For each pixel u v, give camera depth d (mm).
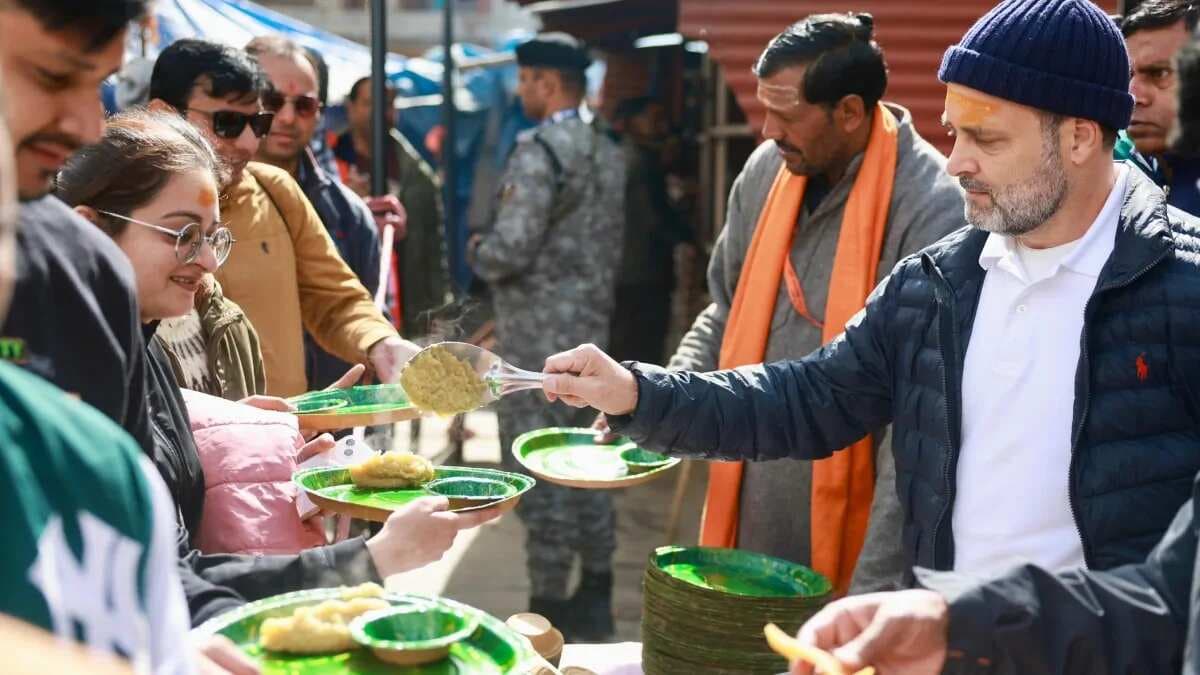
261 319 3047
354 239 3934
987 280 1939
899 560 2465
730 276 3121
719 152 8086
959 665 1404
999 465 1863
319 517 2227
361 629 1496
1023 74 1761
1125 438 1755
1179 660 1434
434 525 1769
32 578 850
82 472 907
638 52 8477
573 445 2768
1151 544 1738
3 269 786
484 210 9898
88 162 1855
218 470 2082
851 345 2139
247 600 1697
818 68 2674
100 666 696
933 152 2793
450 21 8523
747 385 2178
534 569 4562
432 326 4723
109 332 1338
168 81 2938
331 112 6324
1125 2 3398
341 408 2447
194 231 1900
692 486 6855
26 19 1089
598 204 4809
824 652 1338
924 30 4812
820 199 2926
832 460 2740
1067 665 1419
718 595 1979
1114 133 1828
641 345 6895
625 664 2223
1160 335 1752
